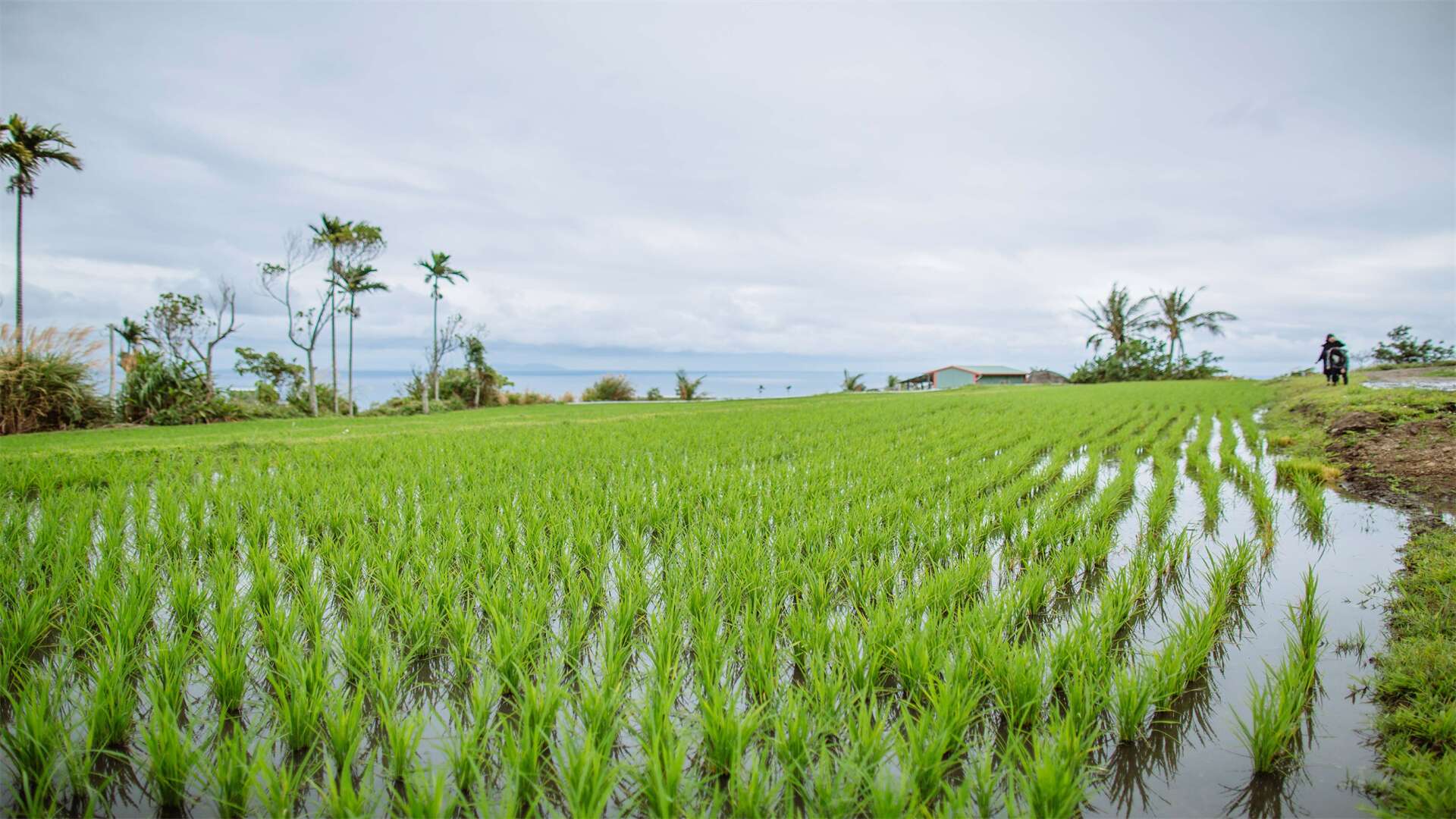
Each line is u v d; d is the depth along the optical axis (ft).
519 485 31.17
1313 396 61.93
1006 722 12.44
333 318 121.19
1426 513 25.48
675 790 9.81
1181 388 114.32
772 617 15.29
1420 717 11.56
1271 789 10.73
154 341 115.65
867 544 21.09
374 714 12.88
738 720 11.50
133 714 12.56
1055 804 9.49
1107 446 44.29
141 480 32.65
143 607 15.64
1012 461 36.37
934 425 57.47
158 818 10.21
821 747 11.26
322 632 15.57
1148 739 12.12
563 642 14.79
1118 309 193.36
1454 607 15.78
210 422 86.28
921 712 11.12
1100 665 13.09
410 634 15.33
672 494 28.35
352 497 28.07
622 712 12.15
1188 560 21.56
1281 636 15.88
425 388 126.31
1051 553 21.58
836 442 45.78
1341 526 24.79
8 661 13.67
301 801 10.60
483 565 19.98
